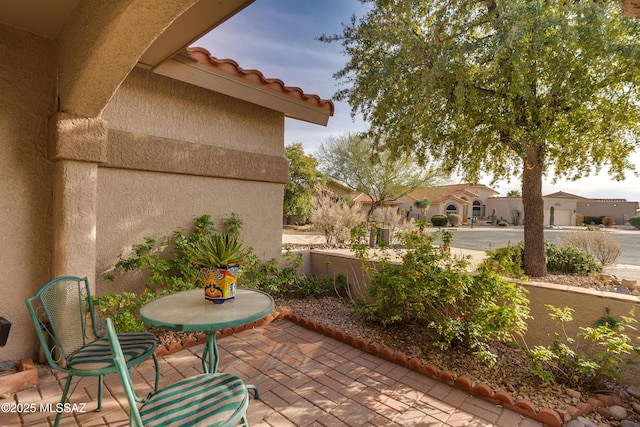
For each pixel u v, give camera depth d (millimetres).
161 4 1812
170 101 4043
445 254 3697
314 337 3811
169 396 1679
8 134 2812
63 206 2861
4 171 2805
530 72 4379
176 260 3969
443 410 2479
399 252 4332
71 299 2387
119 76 2441
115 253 3643
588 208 34688
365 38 5559
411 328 3877
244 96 4324
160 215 3988
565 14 4152
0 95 2760
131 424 1430
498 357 3268
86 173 2977
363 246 4484
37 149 2959
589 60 4102
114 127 3600
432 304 3691
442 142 5625
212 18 2576
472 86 4773
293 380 2877
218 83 4043
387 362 3229
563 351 2684
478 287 3289
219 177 4535
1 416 2271
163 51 3158
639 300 2859
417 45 5000
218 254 2375
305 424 2299
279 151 5293
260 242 5082
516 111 4617
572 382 2797
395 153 5980
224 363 3160
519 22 4055
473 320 3262
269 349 3477
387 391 2725
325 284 5363
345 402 2562
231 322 1939
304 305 4914
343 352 3430
